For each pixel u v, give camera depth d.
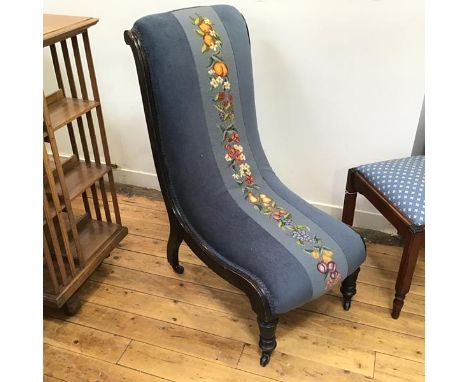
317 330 1.51
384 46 1.57
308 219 1.43
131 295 1.66
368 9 1.52
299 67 1.70
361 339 1.48
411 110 1.66
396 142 1.74
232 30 1.43
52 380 1.35
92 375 1.37
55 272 1.54
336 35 1.60
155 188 2.28
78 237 1.52
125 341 1.48
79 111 1.42
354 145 1.81
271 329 1.31
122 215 2.09
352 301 1.62
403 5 1.48
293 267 1.25
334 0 1.54
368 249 1.87
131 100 2.04
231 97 1.45
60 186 1.48
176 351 1.44
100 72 2.00
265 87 1.79
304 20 1.60
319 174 1.93
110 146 2.22
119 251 1.87
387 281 1.71
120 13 1.82
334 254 1.31
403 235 1.40
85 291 1.67
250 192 1.50
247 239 1.33
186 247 1.90
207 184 1.44
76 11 1.87
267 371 1.37
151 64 1.27
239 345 1.46
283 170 1.98
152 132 1.36
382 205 1.48
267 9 1.63
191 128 1.37
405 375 1.36
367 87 1.66
